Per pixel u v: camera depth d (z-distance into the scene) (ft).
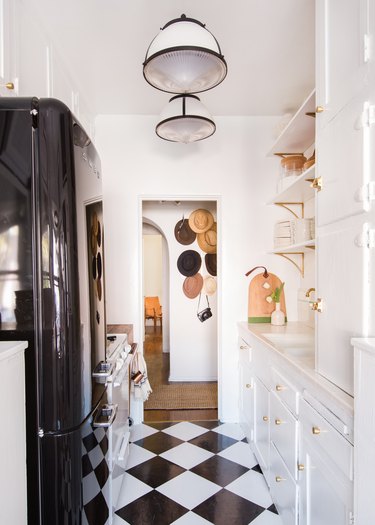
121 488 6.94
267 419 6.84
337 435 3.78
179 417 10.59
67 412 3.90
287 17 6.29
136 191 10.21
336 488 3.81
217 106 9.75
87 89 8.74
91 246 4.63
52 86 6.61
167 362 17.21
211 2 5.92
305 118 7.22
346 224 4.06
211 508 6.38
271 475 6.55
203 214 14.33
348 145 4.03
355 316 3.85
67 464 3.89
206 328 14.38
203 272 14.52
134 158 10.22
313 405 4.51
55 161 3.87
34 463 3.84
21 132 3.85
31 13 5.65
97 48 7.10
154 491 6.88
